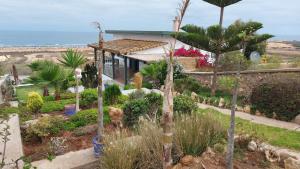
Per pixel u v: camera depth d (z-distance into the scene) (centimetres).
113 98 1071
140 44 2130
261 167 490
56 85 1241
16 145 667
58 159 600
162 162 468
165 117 415
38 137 720
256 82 1213
